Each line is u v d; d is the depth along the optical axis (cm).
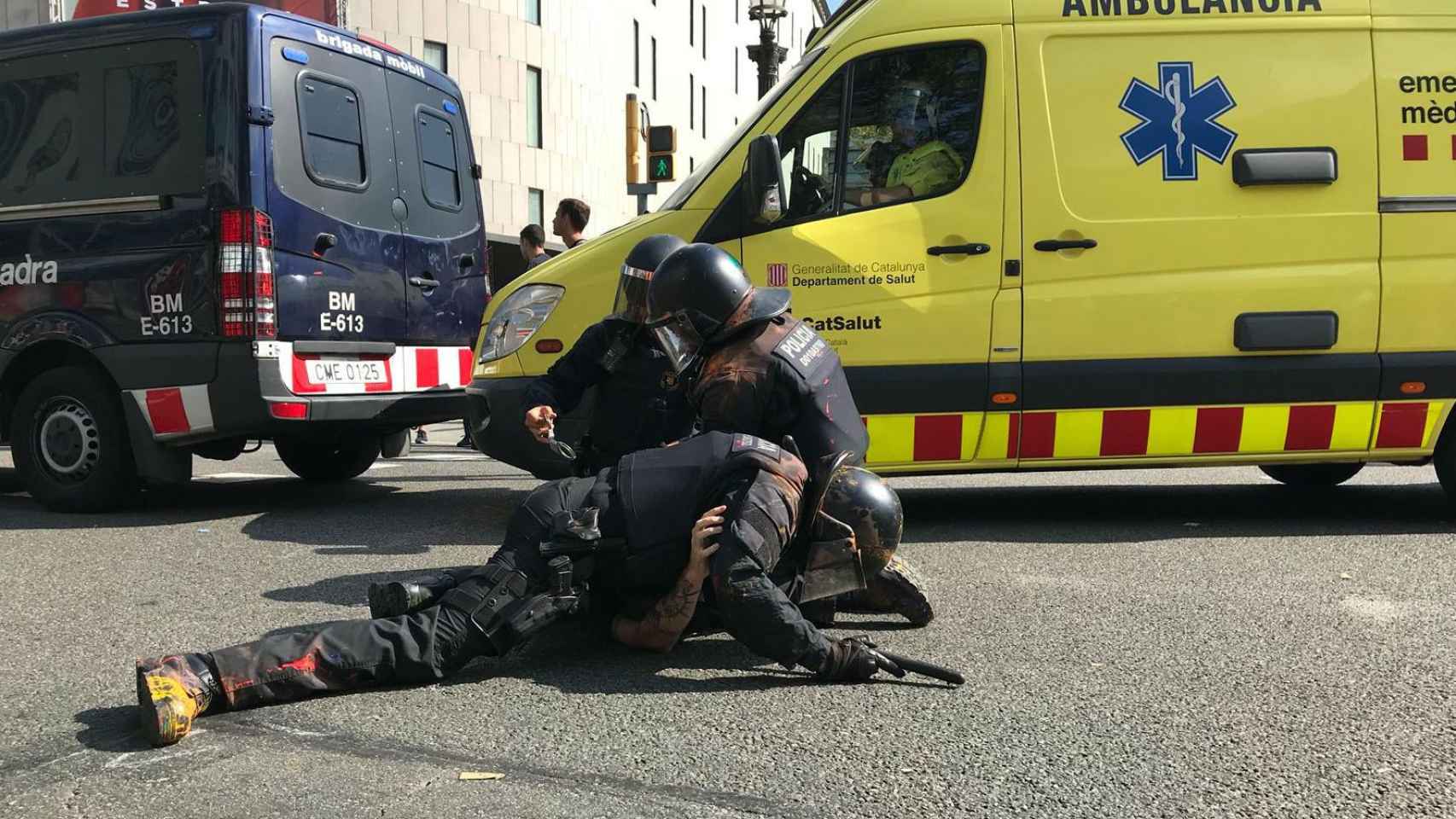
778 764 260
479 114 2492
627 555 334
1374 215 548
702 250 360
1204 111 546
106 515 630
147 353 609
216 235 596
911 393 541
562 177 2741
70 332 622
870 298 543
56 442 632
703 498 331
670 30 3522
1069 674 329
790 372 352
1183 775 255
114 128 623
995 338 543
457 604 316
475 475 836
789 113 564
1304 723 288
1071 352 543
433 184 731
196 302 601
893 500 356
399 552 522
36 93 641
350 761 262
